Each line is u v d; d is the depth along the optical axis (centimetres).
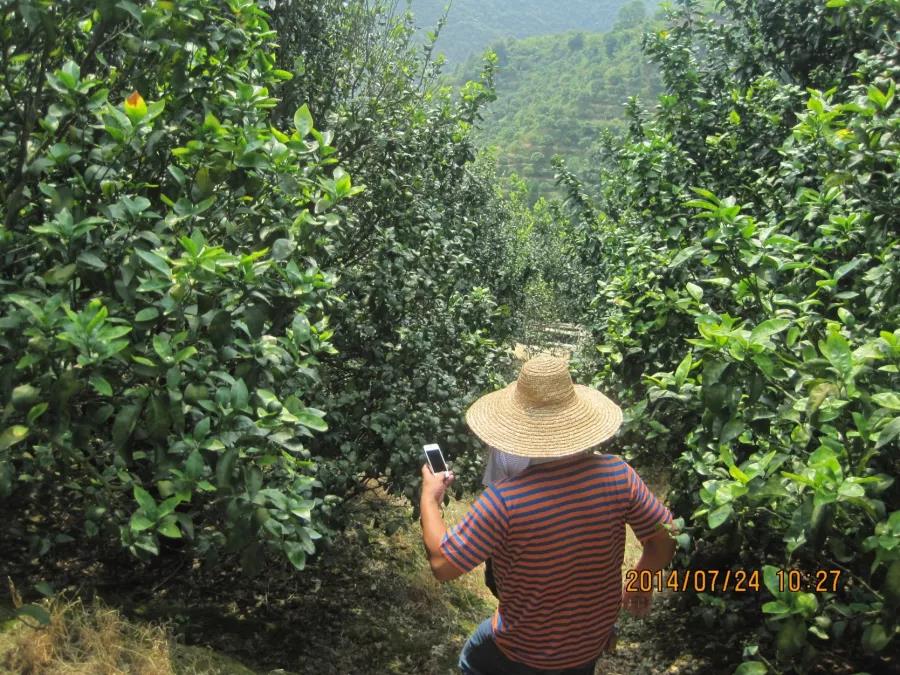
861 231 374
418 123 621
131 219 273
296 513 280
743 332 268
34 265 290
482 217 1025
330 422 453
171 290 261
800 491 251
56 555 373
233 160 306
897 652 346
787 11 714
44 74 287
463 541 222
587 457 231
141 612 354
